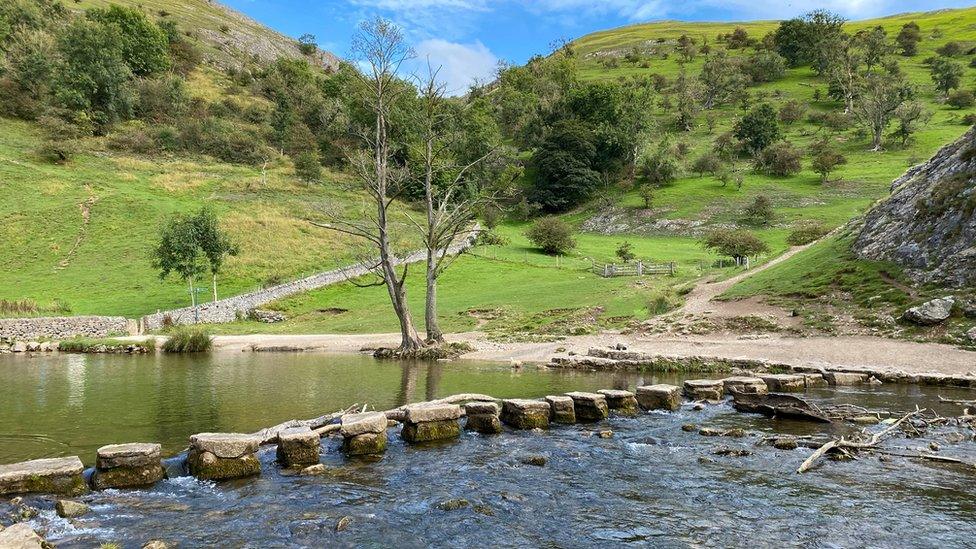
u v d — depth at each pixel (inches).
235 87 5669.3
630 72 6919.3
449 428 506.0
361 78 1267.2
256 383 804.6
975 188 1138.7
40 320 1496.1
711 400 689.6
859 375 797.2
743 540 299.7
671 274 2021.4
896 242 1257.4
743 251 2049.7
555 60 6801.2
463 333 1465.3
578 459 443.8
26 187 2795.3
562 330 1393.9
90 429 518.0
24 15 4798.2
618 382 820.6
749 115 4264.3
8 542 257.1
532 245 2834.6
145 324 1669.5
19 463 366.9
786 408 591.5
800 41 6279.5
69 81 3966.5
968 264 1062.4
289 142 4576.8
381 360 1125.1
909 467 422.0
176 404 640.4
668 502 354.0
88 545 286.4
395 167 1491.1
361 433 455.5
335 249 2556.6
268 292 1972.2
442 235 1316.4
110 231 2527.1
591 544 295.1
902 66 5772.6
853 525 318.3
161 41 5418.3
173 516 325.1
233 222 2711.6
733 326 1214.9
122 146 3767.2
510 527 315.6
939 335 973.2
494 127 4119.1
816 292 1248.8
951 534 306.0
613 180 4224.9
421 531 309.3
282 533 303.7
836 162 3506.4
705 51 7298.2
